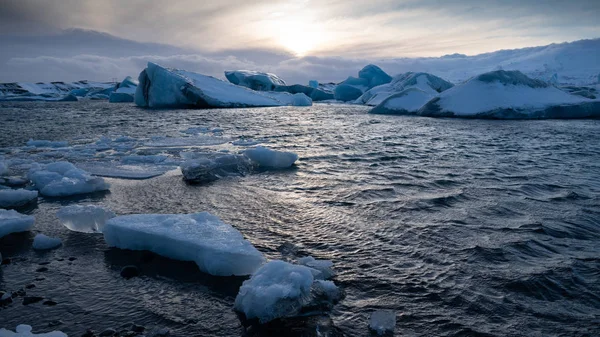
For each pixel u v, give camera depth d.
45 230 3.81
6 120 17.33
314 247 3.38
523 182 5.84
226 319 2.30
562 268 2.95
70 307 2.43
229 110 25.86
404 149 9.27
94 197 5.00
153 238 3.24
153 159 7.44
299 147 9.59
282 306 2.29
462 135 12.27
